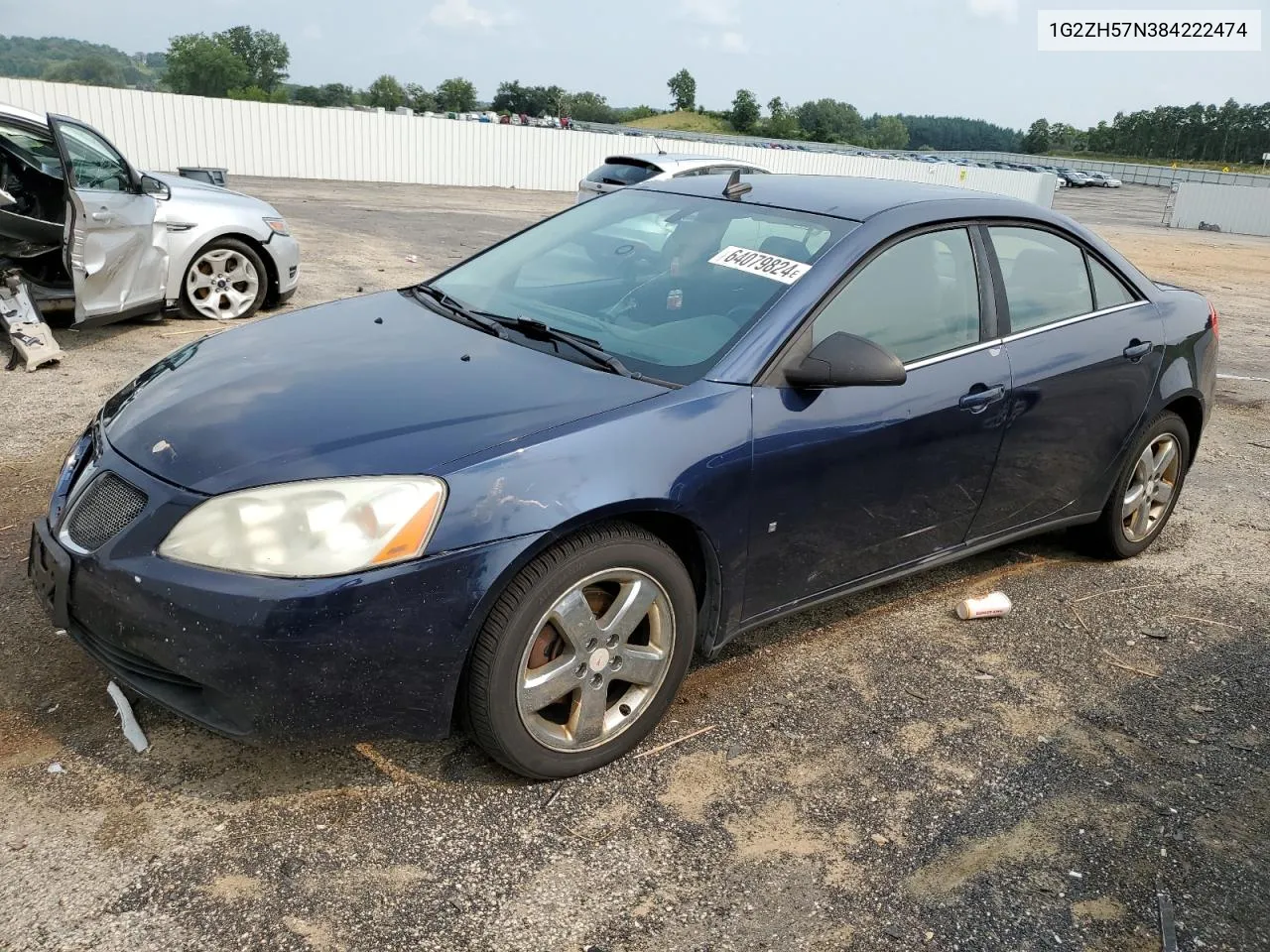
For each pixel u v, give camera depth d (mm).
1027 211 3875
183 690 2412
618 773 2801
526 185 29875
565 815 2604
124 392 3117
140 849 2355
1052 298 3871
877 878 2484
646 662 2801
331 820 2510
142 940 2104
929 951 2266
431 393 2738
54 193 6672
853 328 3164
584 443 2559
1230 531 5125
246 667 2271
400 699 2402
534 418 2611
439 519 2354
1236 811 2861
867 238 3270
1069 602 4156
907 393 3232
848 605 3967
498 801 2633
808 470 2990
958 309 3492
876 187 3777
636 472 2596
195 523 2352
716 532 2822
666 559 2744
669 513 2672
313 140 26047
